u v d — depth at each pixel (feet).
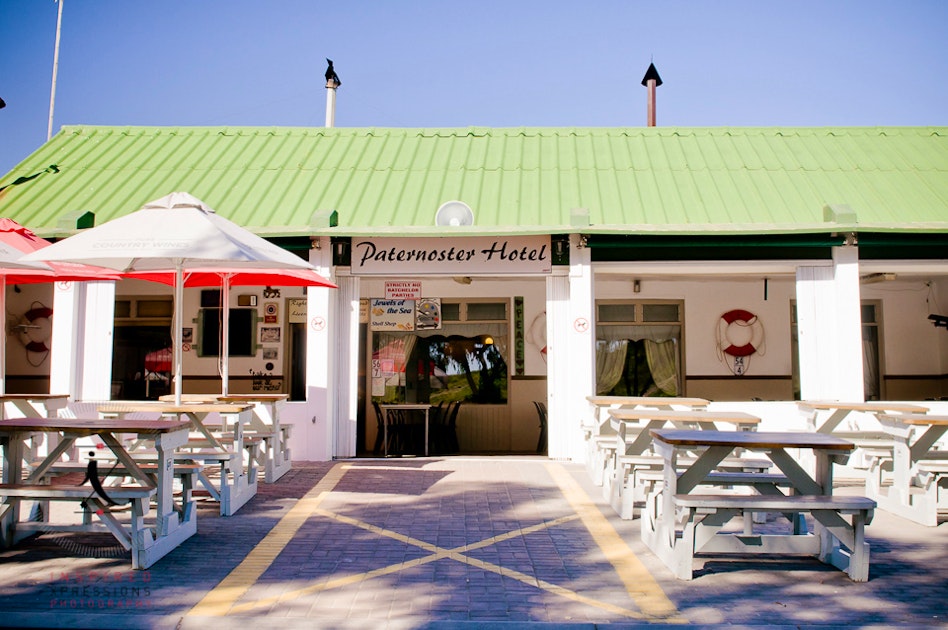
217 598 17.21
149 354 48.88
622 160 44.80
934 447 32.89
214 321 48.73
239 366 48.16
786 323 48.47
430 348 47.50
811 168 43.37
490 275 36.22
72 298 35.68
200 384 48.29
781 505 19.07
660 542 20.54
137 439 25.22
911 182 41.81
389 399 46.85
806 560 20.76
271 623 15.76
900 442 26.63
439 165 44.37
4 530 20.68
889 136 46.91
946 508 26.86
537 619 16.14
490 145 46.88
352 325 36.35
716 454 20.13
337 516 24.95
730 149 45.85
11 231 28.37
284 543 21.75
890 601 17.51
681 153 45.52
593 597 17.57
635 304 48.65
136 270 28.81
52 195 41.19
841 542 20.21
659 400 30.63
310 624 15.76
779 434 21.33
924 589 18.38
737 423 25.71
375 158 45.14
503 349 47.44
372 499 27.50
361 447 46.62
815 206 39.65
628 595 17.72
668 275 43.45
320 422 35.47
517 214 39.27
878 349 48.47
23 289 48.83
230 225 26.43
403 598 17.37
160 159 45.14
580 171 43.55
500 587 18.19
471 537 22.58
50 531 20.62
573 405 35.68
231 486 25.32
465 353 47.52
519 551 21.21
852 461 34.19
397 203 40.24
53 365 35.42
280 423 32.91
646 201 40.27
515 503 27.07
